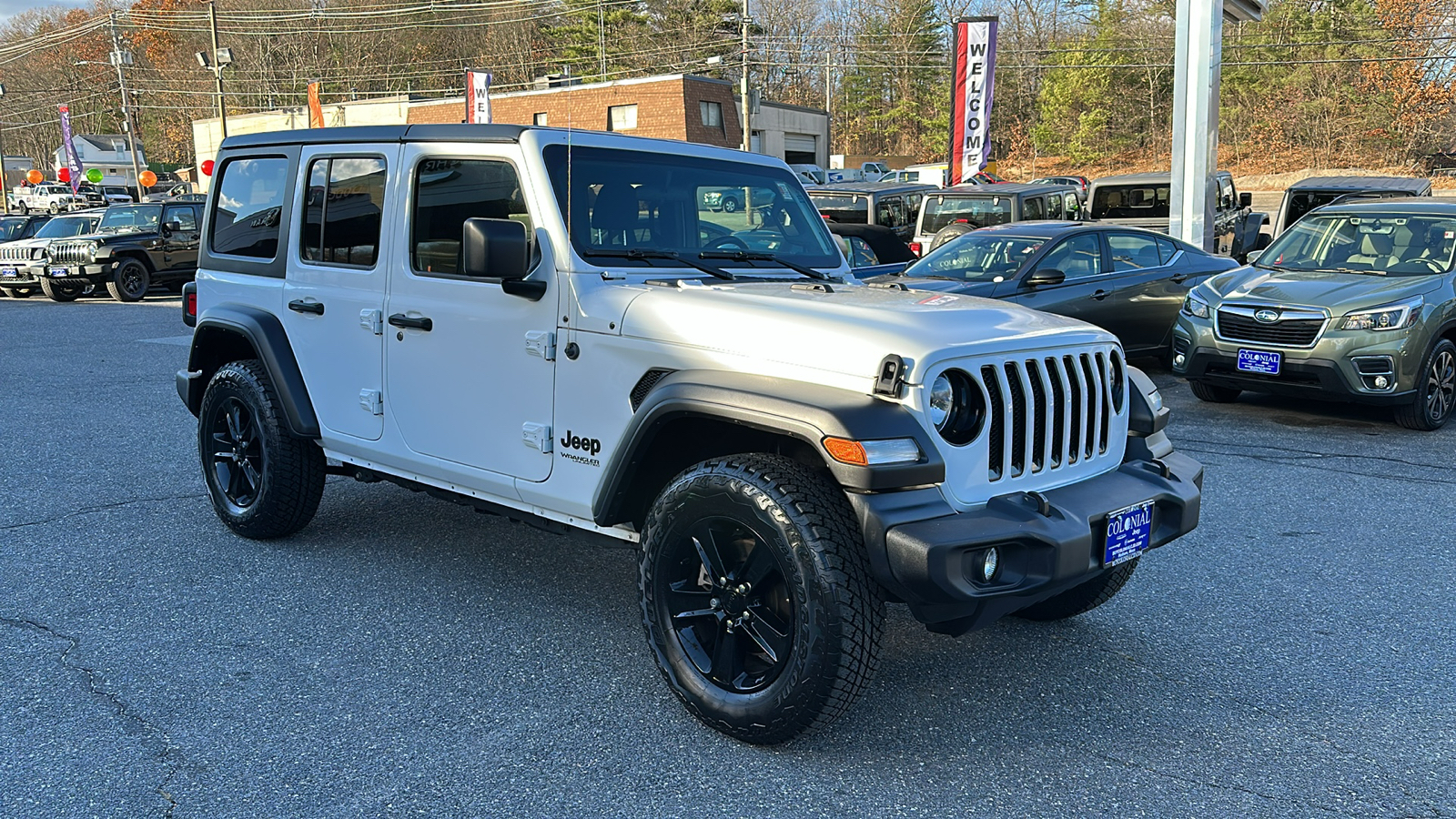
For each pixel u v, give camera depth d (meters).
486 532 5.36
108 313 17.05
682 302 3.42
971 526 2.93
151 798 2.92
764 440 3.40
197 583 4.60
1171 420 8.36
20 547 5.07
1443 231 8.54
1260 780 3.08
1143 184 19.08
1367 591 4.62
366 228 4.38
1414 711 3.52
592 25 66.06
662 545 3.29
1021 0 76.06
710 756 3.18
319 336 4.61
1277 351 7.95
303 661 3.83
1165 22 64.94
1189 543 5.26
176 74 83.88
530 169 3.73
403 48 77.88
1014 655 3.96
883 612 3.03
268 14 80.12
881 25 81.19
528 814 2.87
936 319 3.23
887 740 3.30
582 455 3.65
